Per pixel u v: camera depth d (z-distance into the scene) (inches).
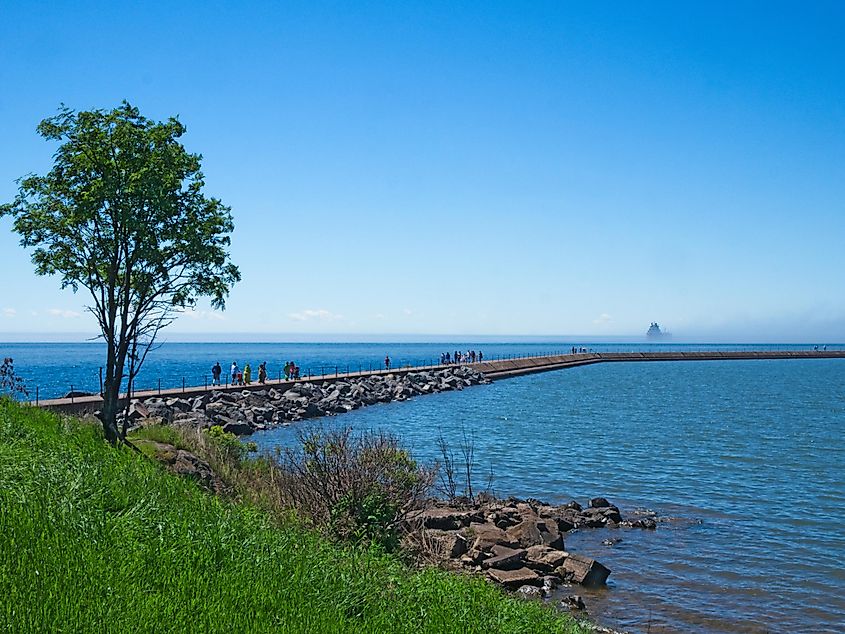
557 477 1219.2
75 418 797.2
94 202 655.1
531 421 2054.6
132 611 267.9
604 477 1226.6
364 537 566.6
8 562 289.4
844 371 5315.0
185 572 321.1
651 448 1545.3
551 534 815.1
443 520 759.1
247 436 1702.8
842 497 1083.9
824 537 866.1
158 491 472.1
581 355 6441.9
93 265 673.6
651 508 1009.5
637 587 689.6
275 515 553.3
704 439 1690.5
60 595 268.2
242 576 334.6
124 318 697.0
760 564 761.6
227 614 285.0
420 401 2755.9
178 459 689.6
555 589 673.0
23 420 652.1
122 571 303.0
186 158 713.0
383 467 633.6
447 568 629.6
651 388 3523.6
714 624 602.2
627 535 872.3
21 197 671.8
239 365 5915.4
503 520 847.7
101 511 378.6
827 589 689.0
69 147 667.4
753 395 3112.7
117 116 684.7
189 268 720.3
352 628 313.3
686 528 904.3
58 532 331.3
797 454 1481.3
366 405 2534.5
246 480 713.6
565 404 2632.9
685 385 3754.9
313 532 529.0
